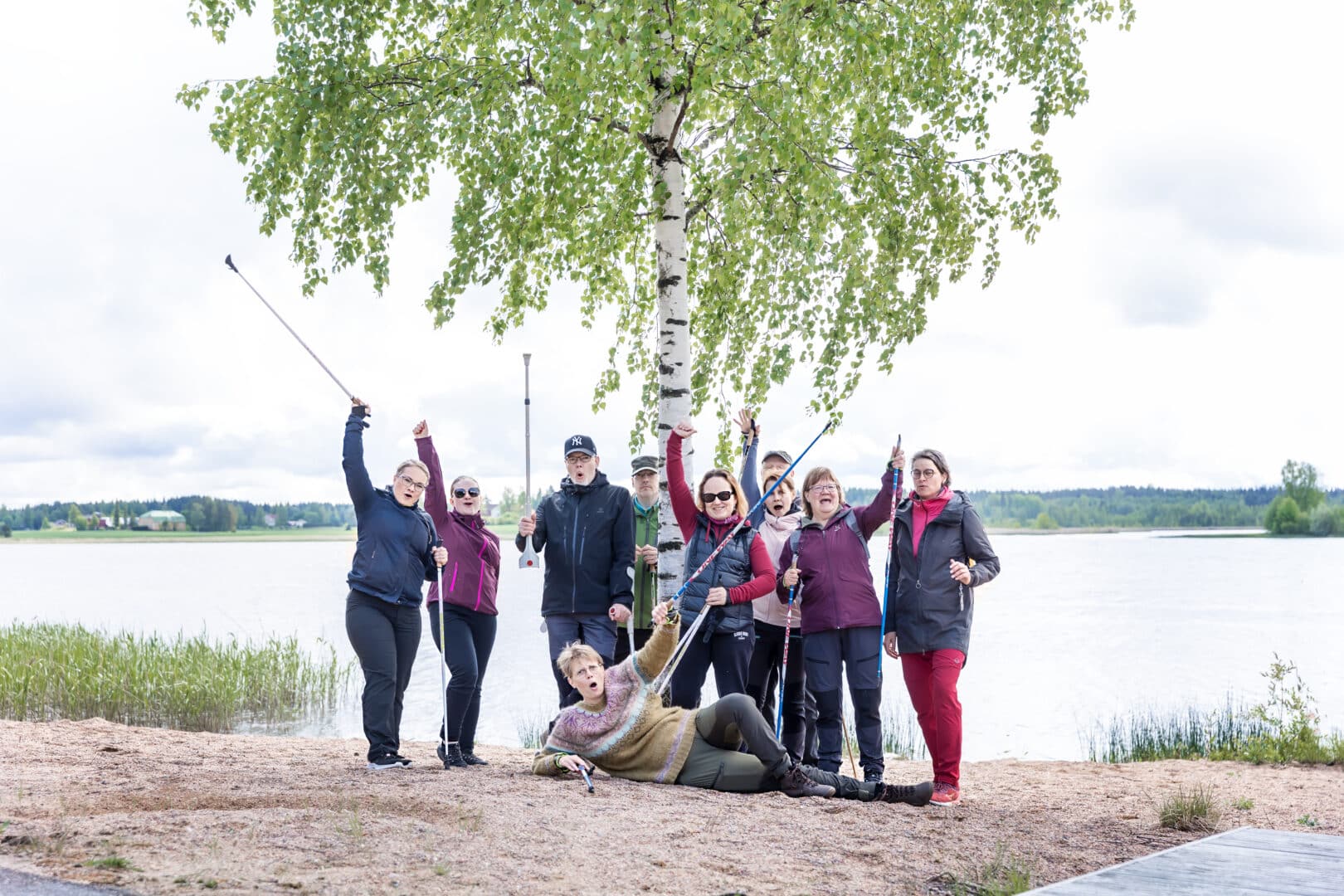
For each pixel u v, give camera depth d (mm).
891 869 3852
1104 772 7512
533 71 7633
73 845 3447
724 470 6133
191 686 12469
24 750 5672
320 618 29156
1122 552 111188
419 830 3826
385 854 3518
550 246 9086
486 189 7754
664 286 7797
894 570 5754
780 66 7070
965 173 8734
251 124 8375
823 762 5715
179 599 39375
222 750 6258
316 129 8148
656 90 7480
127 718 11820
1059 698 15438
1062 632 26219
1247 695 15547
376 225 7938
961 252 9102
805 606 5836
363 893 3102
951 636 5566
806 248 7699
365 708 5430
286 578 60219
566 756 5152
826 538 5836
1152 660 20219
